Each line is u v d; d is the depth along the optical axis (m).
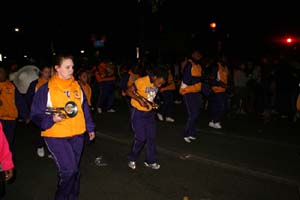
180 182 5.12
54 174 5.54
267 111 9.95
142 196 4.64
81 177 5.38
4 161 2.75
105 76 10.98
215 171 5.58
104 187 4.97
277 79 9.99
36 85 5.61
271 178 5.19
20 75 7.71
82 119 3.84
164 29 25.28
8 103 5.28
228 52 23.67
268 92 10.22
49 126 3.60
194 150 6.57
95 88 12.53
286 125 8.95
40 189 4.95
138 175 5.44
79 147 3.88
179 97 13.71
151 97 5.29
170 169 5.70
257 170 5.41
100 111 11.11
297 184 4.92
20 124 9.68
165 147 6.80
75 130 3.75
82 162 6.14
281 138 7.51
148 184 5.06
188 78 6.85
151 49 24.88
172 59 13.70
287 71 9.89
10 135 5.43
